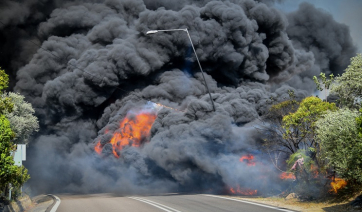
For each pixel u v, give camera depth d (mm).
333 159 15961
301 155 20375
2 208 18062
